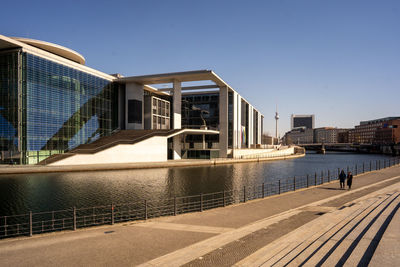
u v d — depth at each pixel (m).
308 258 5.65
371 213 9.59
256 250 7.05
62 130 45.09
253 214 12.70
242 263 5.89
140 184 28.06
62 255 7.23
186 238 8.76
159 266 6.10
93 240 8.70
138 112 60.66
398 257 4.88
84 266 6.43
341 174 20.30
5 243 8.59
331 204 14.14
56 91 44.22
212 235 9.11
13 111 39.53
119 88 60.47
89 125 51.28
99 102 54.09
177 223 11.15
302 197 16.94
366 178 25.48
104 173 35.56
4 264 6.60
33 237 9.48
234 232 9.08
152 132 53.69
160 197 22.62
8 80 39.94
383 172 30.20
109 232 9.82
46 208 18.56
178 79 59.31
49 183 27.48
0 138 40.00
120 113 60.22
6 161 39.38
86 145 48.00
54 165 36.94
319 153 153.50
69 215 17.19
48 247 8.00
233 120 70.25
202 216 12.41
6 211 17.89
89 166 37.69
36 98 40.75
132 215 15.66
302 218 10.93
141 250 7.59
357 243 6.20
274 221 10.55
